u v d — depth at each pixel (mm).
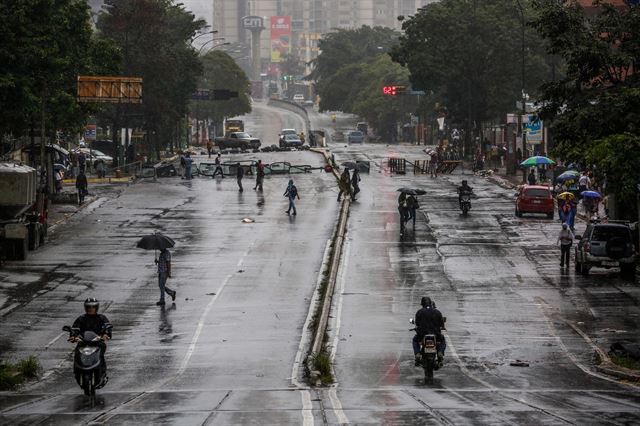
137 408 49031
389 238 128125
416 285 97188
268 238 126875
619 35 97875
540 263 110125
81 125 180125
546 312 84375
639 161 90375
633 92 92312
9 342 73250
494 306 86938
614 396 52875
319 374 59719
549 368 64062
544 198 147000
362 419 44375
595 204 145500
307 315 83125
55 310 84688
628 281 99500
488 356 68000
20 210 112188
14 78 131375
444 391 54656
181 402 51094
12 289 93562
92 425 43562
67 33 160875
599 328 78125
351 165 182250
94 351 53375
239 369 63844
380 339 73812
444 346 60906
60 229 135250
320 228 135750
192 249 118375
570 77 99938
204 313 83812
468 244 123125
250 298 90375
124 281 98125
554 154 99312
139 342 73125
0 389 58188
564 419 44094
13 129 143375
